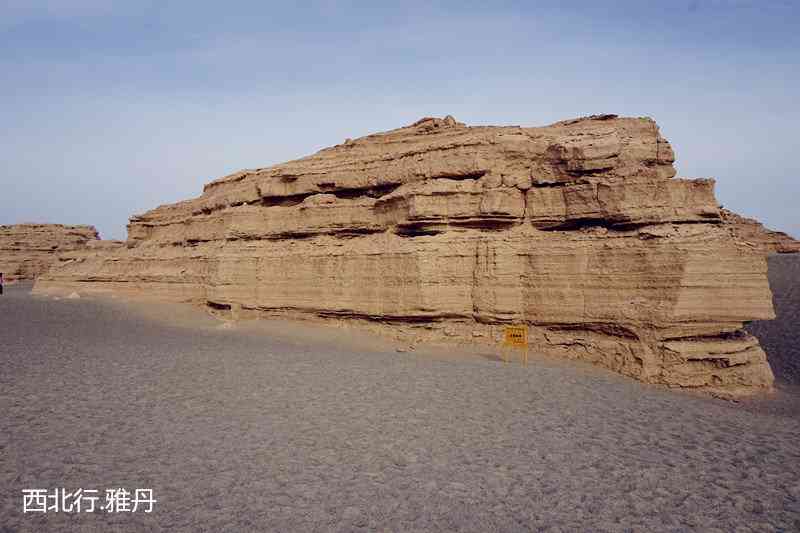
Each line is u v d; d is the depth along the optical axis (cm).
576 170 2320
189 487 963
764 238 6381
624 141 2362
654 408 1537
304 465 1070
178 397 1491
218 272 3372
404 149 3038
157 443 1157
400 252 2542
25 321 3088
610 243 2136
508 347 2288
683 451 1207
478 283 2442
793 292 4459
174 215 4725
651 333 1969
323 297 2867
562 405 1516
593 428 1335
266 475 1021
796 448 1250
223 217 3747
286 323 2972
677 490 1014
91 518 852
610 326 2097
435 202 2520
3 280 7888
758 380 1955
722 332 1967
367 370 1870
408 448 1172
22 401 1406
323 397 1528
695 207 2070
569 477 1054
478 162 2528
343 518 877
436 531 846
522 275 2375
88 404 1403
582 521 893
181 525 841
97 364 1881
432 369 1906
